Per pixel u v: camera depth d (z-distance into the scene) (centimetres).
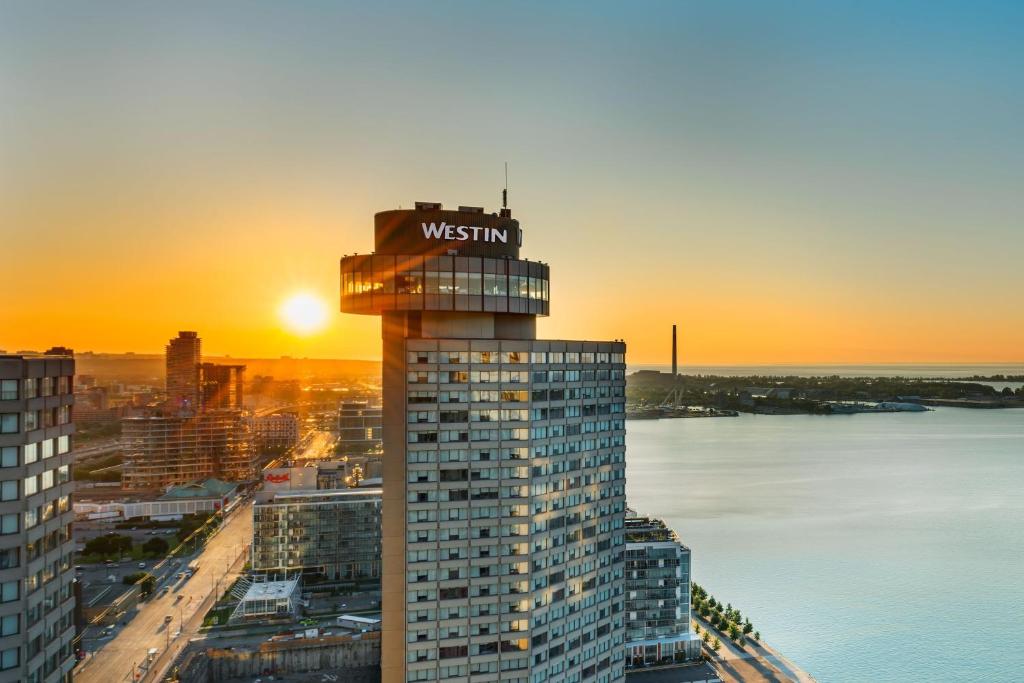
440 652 12162
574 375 13325
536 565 12619
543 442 12744
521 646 12456
